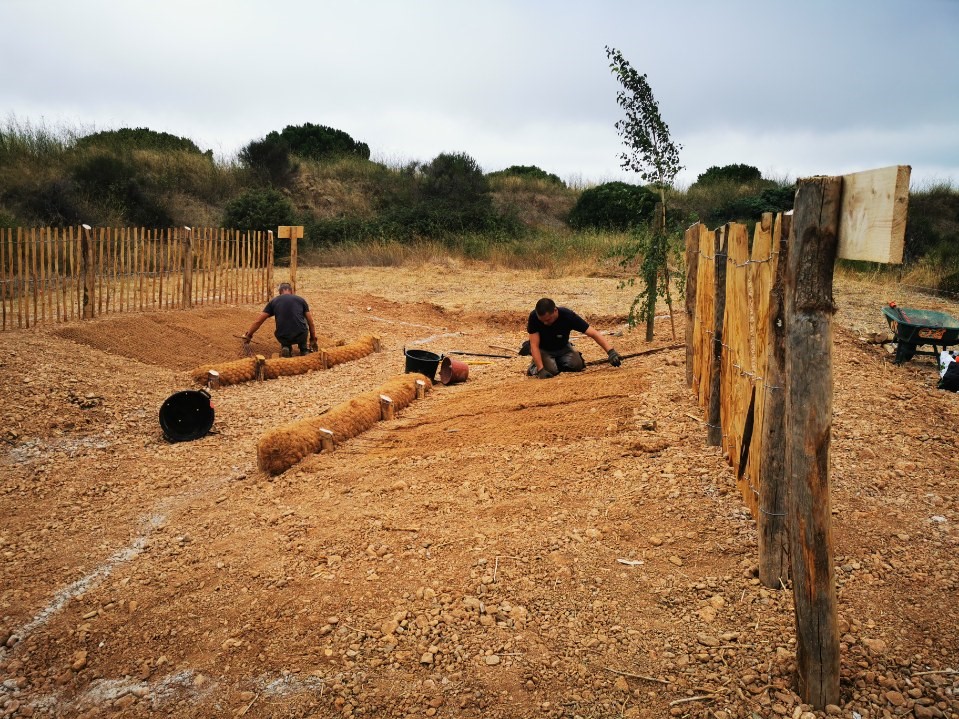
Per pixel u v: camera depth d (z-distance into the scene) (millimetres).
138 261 11492
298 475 5742
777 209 29750
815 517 2682
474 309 15812
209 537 4809
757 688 2928
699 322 6242
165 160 30266
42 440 6801
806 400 2641
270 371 9742
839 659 2791
